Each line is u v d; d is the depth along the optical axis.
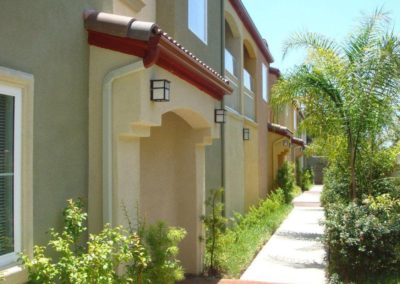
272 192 22.45
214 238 9.84
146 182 9.17
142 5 7.94
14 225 4.81
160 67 6.72
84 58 6.03
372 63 10.62
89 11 6.11
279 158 28.50
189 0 10.95
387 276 8.65
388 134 11.74
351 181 11.55
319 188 40.97
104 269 4.78
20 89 4.90
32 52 5.05
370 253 8.58
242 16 16.84
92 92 6.11
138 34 5.78
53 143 5.42
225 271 9.88
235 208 15.79
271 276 9.85
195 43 11.17
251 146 20.25
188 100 8.05
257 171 20.23
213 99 9.66
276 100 12.26
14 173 4.83
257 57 20.64
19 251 4.84
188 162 9.67
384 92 10.62
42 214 5.21
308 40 11.73
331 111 11.29
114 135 6.10
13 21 4.77
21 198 4.89
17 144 4.86
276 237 14.80
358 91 10.75
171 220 9.66
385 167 12.05
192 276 9.51
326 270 9.44
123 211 6.19
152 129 9.44
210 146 12.80
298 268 10.59
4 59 4.65
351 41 11.12
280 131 24.70
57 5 5.49
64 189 5.61
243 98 17.53
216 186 13.31
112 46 6.04
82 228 5.42
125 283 5.32
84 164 6.03
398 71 10.53
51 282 4.64
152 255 6.34
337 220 8.98
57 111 5.49
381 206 9.01
